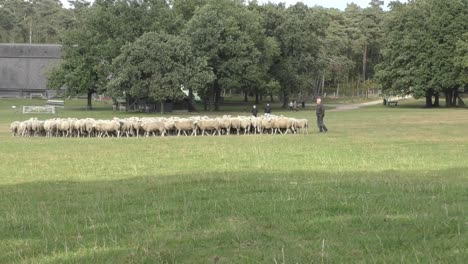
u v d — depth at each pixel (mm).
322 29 82938
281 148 21672
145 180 13062
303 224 7344
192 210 8586
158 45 57500
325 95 116000
